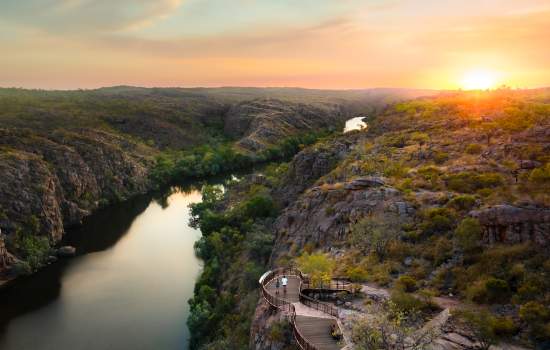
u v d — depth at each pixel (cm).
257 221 9362
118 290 8200
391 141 9162
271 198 10331
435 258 4350
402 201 5384
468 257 4138
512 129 7162
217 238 9069
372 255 4853
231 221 10056
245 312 5919
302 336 3497
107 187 14888
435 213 4866
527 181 4888
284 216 8200
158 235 11325
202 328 6359
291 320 3841
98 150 15525
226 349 5253
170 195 15775
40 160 12281
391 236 4878
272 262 6856
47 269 9244
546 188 4616
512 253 3906
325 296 4275
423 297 3775
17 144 13162
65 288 8312
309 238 6412
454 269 4103
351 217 5809
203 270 8725
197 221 11925
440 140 7962
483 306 3547
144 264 9400
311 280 4594
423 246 4622
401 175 6481
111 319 7188
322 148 10481
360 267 4731
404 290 4062
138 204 14588
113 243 10788
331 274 4788
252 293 6222
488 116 9075
